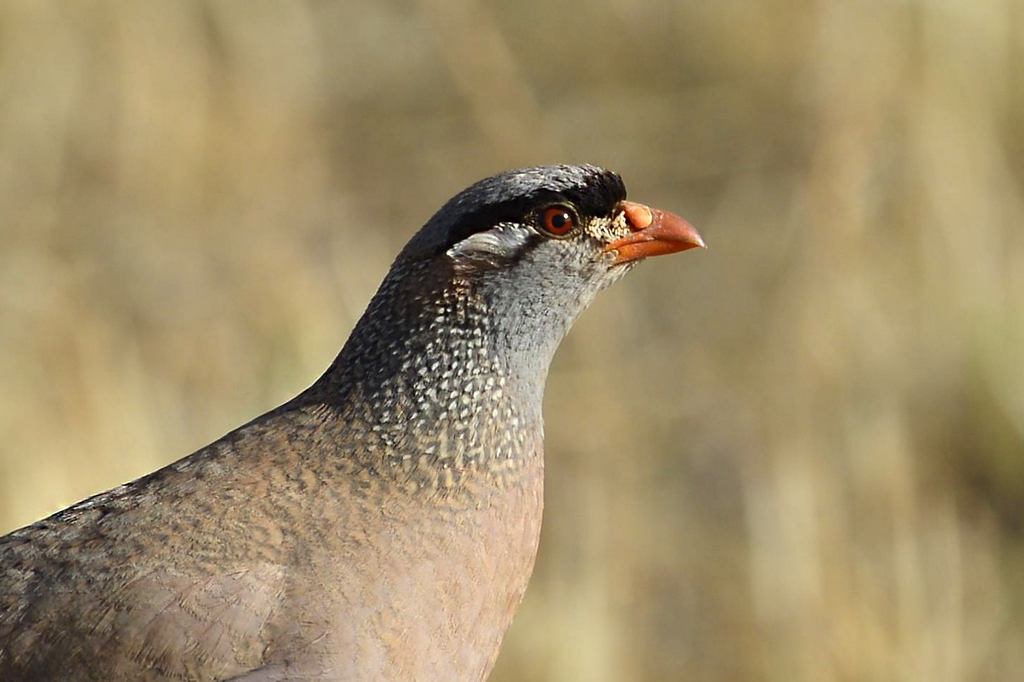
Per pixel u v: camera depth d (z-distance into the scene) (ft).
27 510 41.65
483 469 27.22
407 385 27.27
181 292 50.31
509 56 57.36
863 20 50.93
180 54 55.11
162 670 24.97
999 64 50.83
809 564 43.75
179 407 46.85
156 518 25.94
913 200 49.83
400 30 63.31
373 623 25.66
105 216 52.21
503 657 42.39
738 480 49.75
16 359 44.86
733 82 57.98
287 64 58.54
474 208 27.84
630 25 60.08
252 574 25.40
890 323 48.93
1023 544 47.75
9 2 52.08
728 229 55.88
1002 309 49.62
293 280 50.34
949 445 48.91
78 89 53.06
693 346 53.42
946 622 43.04
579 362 51.83
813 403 47.32
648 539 47.80
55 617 25.17
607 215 28.96
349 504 26.32
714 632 46.03
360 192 59.52
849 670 42.14
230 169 55.06
